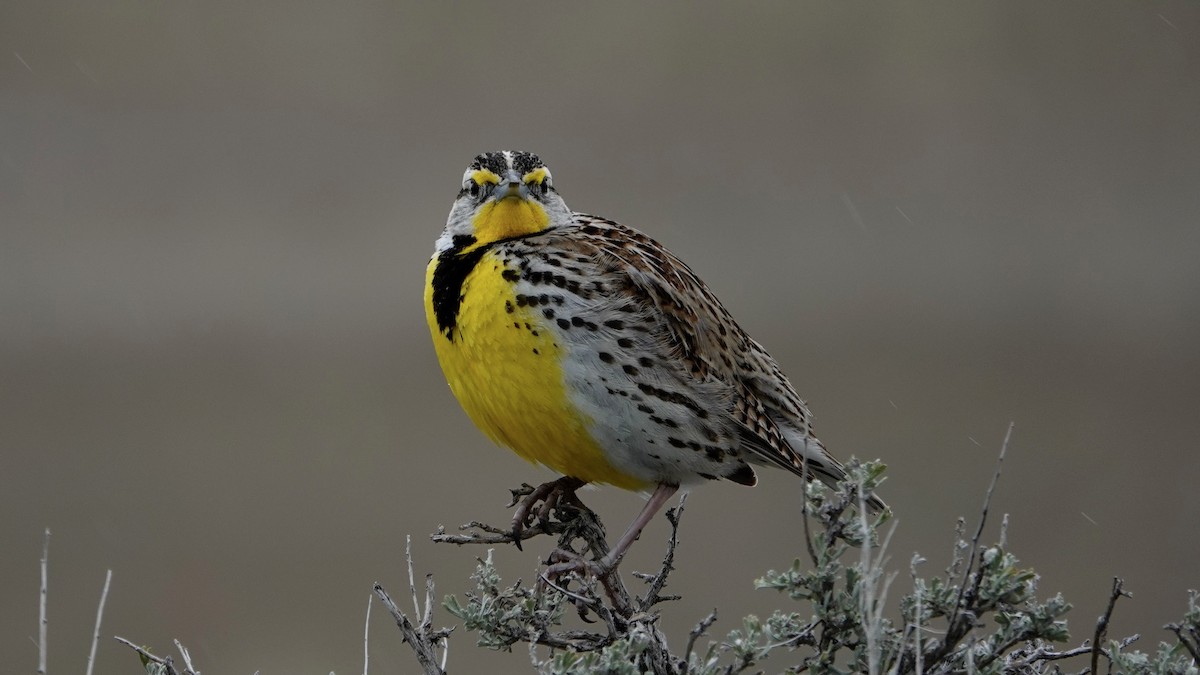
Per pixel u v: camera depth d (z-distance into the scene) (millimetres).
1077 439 16797
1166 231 33000
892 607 10672
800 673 5262
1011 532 13711
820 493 4984
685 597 11898
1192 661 4824
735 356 7234
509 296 6555
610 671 4633
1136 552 13320
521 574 12594
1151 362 21297
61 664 11734
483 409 6793
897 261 29344
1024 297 26359
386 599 5184
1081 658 10164
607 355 6574
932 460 15773
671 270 7086
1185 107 43000
